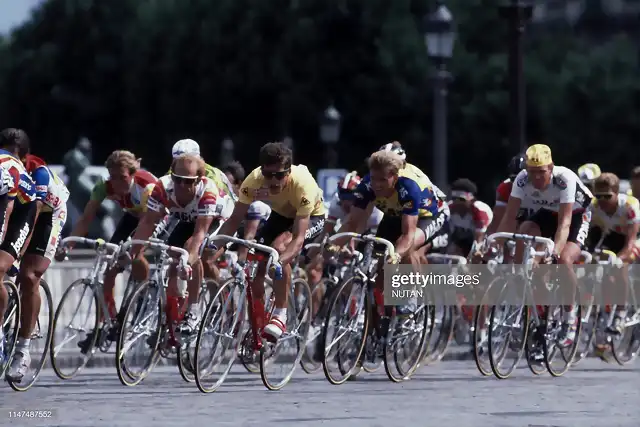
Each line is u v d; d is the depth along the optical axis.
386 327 27.25
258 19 127.69
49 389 26.12
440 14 56.09
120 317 25.84
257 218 30.02
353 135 124.62
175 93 131.25
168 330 26.00
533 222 29.20
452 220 36.16
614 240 33.91
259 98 128.12
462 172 122.44
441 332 30.81
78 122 140.75
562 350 29.78
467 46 122.50
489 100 119.88
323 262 30.05
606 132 125.69
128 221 29.67
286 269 25.55
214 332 25.34
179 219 26.05
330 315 26.50
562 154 124.88
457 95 120.75
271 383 26.20
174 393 25.25
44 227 25.12
